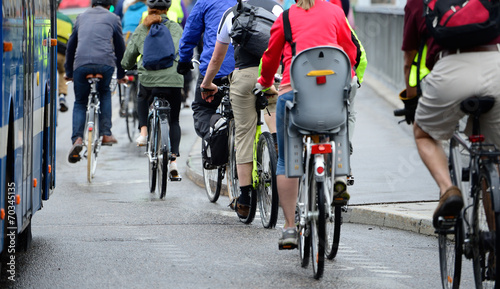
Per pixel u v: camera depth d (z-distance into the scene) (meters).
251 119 24.27
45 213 26.91
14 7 16.53
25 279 18.50
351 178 26.14
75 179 34.09
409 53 16.30
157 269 19.34
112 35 34.44
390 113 48.44
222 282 18.12
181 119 51.28
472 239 15.52
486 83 15.18
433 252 21.33
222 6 25.66
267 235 23.38
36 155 19.98
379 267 19.62
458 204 15.18
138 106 31.84
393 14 56.88
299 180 19.83
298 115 18.03
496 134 15.80
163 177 29.45
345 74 17.98
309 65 17.88
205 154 26.95
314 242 18.50
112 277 18.62
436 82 15.43
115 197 30.06
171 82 30.19
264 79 19.62
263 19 23.08
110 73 34.00
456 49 15.35
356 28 75.62
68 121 51.03
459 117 15.67
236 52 24.05
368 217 25.64
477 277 15.57
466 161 16.17
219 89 25.75
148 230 24.09
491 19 15.09
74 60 33.91
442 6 15.30
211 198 28.94
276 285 17.88
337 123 18.06
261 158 24.22
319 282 18.14
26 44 18.19
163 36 30.39
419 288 17.67
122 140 45.09
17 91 16.91
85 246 21.89
